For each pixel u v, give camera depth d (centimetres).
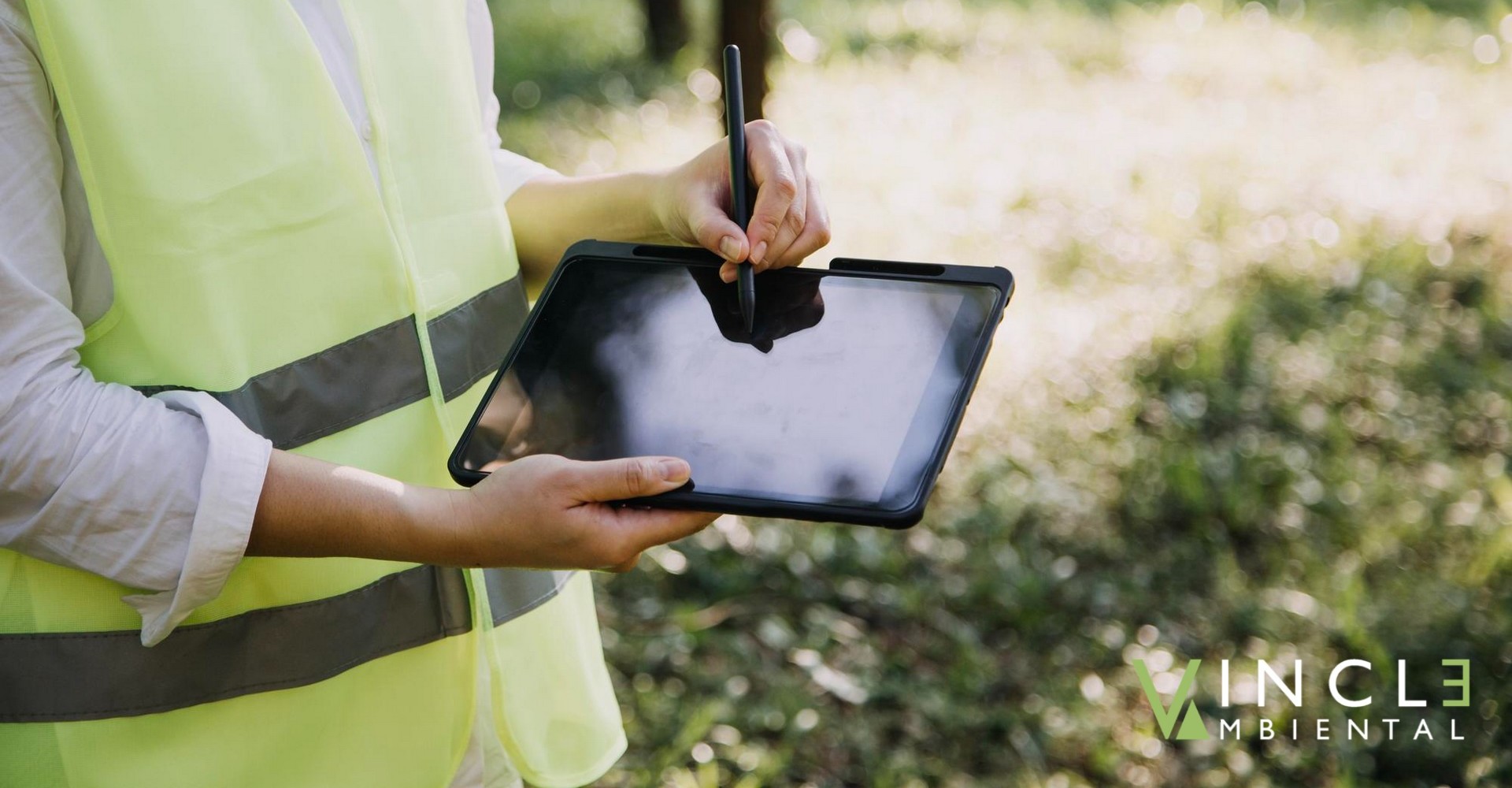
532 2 828
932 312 109
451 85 123
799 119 625
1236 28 787
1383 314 414
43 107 95
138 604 101
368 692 121
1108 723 254
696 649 276
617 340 112
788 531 308
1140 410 362
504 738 131
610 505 99
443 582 124
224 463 96
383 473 117
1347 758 238
